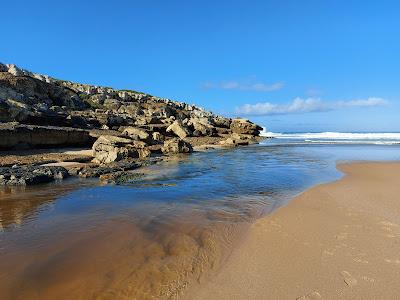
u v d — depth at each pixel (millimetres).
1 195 15500
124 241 8992
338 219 10250
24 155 26797
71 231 9922
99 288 6500
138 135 42312
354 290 6047
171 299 6016
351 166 24125
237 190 16078
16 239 9305
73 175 21078
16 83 62531
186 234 9492
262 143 58312
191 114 99875
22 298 6172
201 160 29844
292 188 16344
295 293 6016
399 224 9664
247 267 7160
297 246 8180
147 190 16344
